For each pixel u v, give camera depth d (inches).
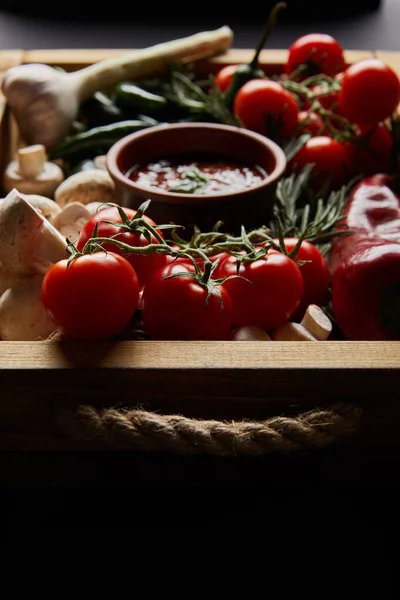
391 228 24.1
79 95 28.9
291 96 27.8
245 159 25.6
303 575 20.7
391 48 35.3
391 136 28.0
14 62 30.4
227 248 21.8
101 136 28.3
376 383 20.2
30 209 21.1
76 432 20.1
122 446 20.3
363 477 21.9
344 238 24.1
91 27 36.6
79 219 23.2
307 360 20.1
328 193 27.6
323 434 20.1
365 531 21.4
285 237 24.4
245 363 20.0
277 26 36.7
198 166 25.6
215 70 31.1
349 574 20.7
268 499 22.0
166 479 21.7
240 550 21.0
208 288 20.2
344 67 30.4
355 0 38.2
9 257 21.5
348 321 22.0
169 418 19.9
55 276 20.0
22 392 20.2
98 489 22.1
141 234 21.0
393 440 21.3
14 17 37.2
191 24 36.9
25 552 20.9
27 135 28.5
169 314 20.4
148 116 29.4
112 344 20.3
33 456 21.5
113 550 21.0
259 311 21.3
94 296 19.8
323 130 28.6
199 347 20.2
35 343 20.3
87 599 20.3
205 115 29.0
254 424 19.9
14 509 21.6
